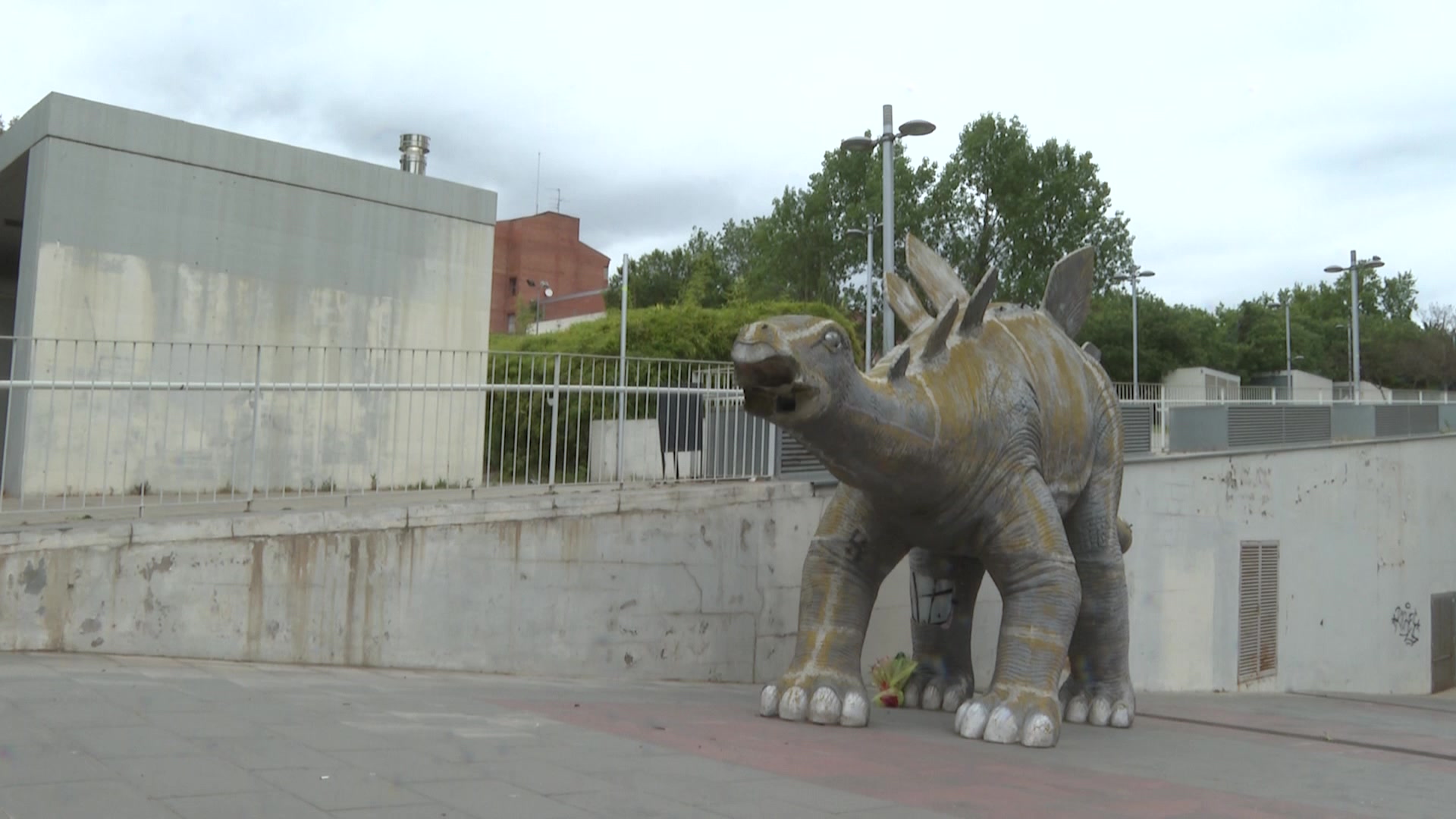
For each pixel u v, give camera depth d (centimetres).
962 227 3678
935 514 715
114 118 1210
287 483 1285
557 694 779
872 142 1608
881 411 615
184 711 569
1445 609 2062
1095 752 688
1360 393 3133
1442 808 564
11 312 1756
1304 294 6900
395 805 415
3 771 429
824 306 2478
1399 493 1975
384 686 738
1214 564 1609
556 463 1166
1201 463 1602
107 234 1202
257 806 401
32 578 721
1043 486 739
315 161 1348
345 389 917
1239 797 558
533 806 428
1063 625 716
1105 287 4256
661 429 1075
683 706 762
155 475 1209
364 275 1384
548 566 932
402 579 862
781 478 1134
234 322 1282
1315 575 1789
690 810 441
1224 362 4550
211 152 1274
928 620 923
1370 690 1880
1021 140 3653
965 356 727
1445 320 5269
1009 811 479
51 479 1139
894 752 616
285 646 811
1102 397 882
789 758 571
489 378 1431
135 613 755
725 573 1041
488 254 1504
